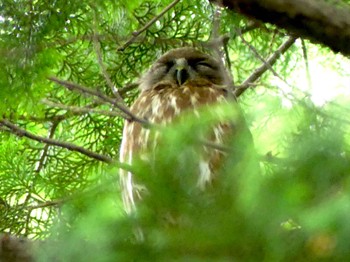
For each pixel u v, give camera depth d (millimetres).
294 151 3797
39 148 11141
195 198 4098
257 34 11266
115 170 5848
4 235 5992
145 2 11227
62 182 9891
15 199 9742
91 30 9930
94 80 11133
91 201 4203
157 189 4109
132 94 11859
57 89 10820
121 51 10859
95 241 3742
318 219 3404
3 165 9844
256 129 4324
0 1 8094
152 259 3646
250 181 3695
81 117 11344
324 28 5160
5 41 7805
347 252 3346
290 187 3586
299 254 3471
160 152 4734
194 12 11180
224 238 3566
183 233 3660
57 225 4270
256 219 3580
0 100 7750
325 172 3576
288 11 5160
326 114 4211
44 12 8164
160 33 11391
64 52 10719
